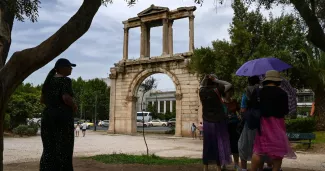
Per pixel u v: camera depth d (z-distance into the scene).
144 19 38.44
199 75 29.75
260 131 6.04
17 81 5.75
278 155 5.82
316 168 10.62
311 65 24.75
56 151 5.55
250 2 10.86
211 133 7.70
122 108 39.38
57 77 5.74
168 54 36.41
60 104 5.65
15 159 13.06
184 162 10.80
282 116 6.07
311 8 9.45
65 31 5.96
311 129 21.14
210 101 7.80
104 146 21.31
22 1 7.89
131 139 29.73
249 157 7.50
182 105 34.53
